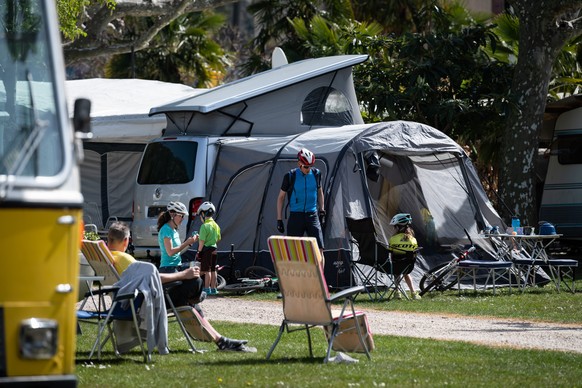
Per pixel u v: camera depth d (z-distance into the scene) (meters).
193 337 28.12
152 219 48.97
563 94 75.69
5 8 18.61
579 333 31.81
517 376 23.55
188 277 27.41
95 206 60.69
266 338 30.52
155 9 73.44
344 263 43.03
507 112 59.75
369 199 44.38
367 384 22.17
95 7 76.25
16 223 15.20
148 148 49.88
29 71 17.48
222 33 120.44
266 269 45.41
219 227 46.91
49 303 15.38
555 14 58.69
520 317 35.88
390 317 35.97
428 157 48.28
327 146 45.50
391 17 84.50
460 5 75.75
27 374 15.18
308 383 22.25
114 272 27.80
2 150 16.66
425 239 47.47
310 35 76.19
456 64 65.44
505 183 60.59
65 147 16.16
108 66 93.38
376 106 64.31
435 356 26.75
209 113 49.81
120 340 27.06
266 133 50.84
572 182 65.12
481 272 47.97
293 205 41.31
